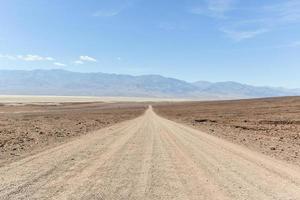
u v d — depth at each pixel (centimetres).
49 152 1655
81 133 2819
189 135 2722
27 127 3356
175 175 1143
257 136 2792
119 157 1523
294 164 1405
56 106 12794
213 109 9688
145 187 970
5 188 931
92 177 1095
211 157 1555
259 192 919
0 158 1459
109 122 4588
